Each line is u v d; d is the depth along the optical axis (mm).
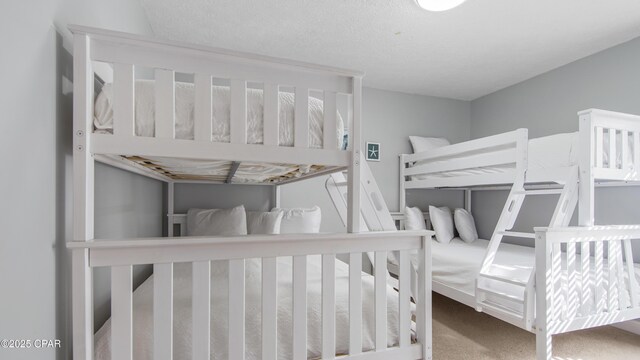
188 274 1709
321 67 1177
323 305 1188
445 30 2371
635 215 2461
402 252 1321
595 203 2717
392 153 3719
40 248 845
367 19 2223
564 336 2307
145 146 1000
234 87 1094
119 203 1512
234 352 1074
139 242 969
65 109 1005
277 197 3127
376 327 1262
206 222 2590
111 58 979
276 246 1132
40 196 847
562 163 2023
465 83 3477
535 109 3254
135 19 1896
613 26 2297
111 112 1002
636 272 2064
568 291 1765
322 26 2328
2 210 693
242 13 2152
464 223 3512
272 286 1125
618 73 2570
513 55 2783
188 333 1101
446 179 3035
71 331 1029
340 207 2189
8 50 713
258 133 1146
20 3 755
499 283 2049
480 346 2164
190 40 2537
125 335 978
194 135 1050
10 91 720
